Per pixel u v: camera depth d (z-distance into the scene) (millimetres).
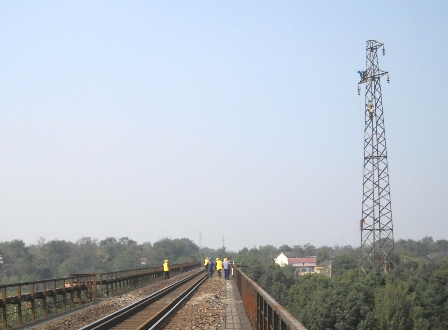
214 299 31891
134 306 25469
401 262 108500
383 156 64000
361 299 59781
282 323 9203
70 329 19766
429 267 92562
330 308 59469
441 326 67688
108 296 35219
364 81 65125
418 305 65812
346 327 58375
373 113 64250
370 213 64750
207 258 72062
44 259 137625
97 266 150000
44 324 21219
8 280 106250
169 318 22812
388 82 64125
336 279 77375
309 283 78062
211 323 21156
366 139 64500
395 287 61562
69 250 152375
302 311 62438
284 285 98688
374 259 65688
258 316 16156
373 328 58375
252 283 19766
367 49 65375
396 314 58812
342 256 129750
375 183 64375
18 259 123688
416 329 58969
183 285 46875
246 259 126312
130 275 43625
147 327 19375
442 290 74375
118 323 21484
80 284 29516
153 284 51156
